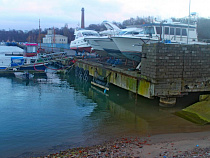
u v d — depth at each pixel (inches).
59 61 1729.8
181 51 633.6
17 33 6806.1
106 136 473.4
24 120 599.5
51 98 862.5
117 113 664.4
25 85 1119.6
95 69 1154.0
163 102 667.4
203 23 1978.3
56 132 509.4
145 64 669.9
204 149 348.8
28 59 1491.1
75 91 1008.2
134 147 384.8
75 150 395.2
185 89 654.5
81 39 1676.9
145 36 912.3
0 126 552.7
